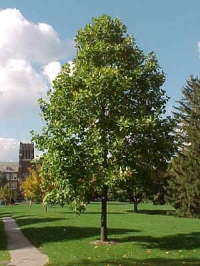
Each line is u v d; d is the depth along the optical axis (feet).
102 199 63.57
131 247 58.18
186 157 144.66
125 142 56.80
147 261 48.06
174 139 62.03
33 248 62.90
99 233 75.41
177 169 146.20
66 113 56.85
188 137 145.69
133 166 57.26
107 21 63.46
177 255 52.06
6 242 71.51
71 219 112.78
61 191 55.67
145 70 61.31
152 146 59.06
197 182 137.49
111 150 54.65
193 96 157.69
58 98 58.34
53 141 56.08
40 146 57.98
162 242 63.16
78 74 59.77
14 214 158.61
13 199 348.79
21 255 55.83
